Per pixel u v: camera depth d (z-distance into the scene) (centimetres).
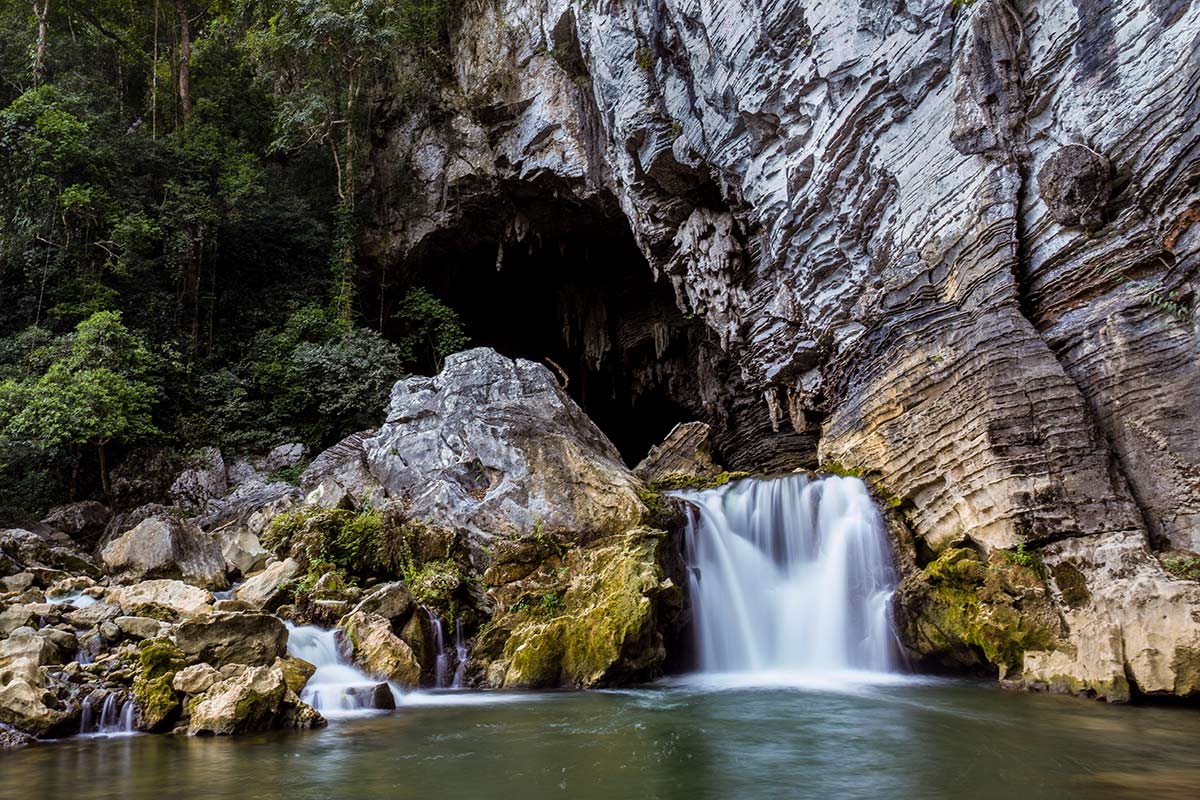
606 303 2698
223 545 1243
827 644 1126
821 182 1364
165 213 2006
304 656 860
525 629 992
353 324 2148
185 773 537
